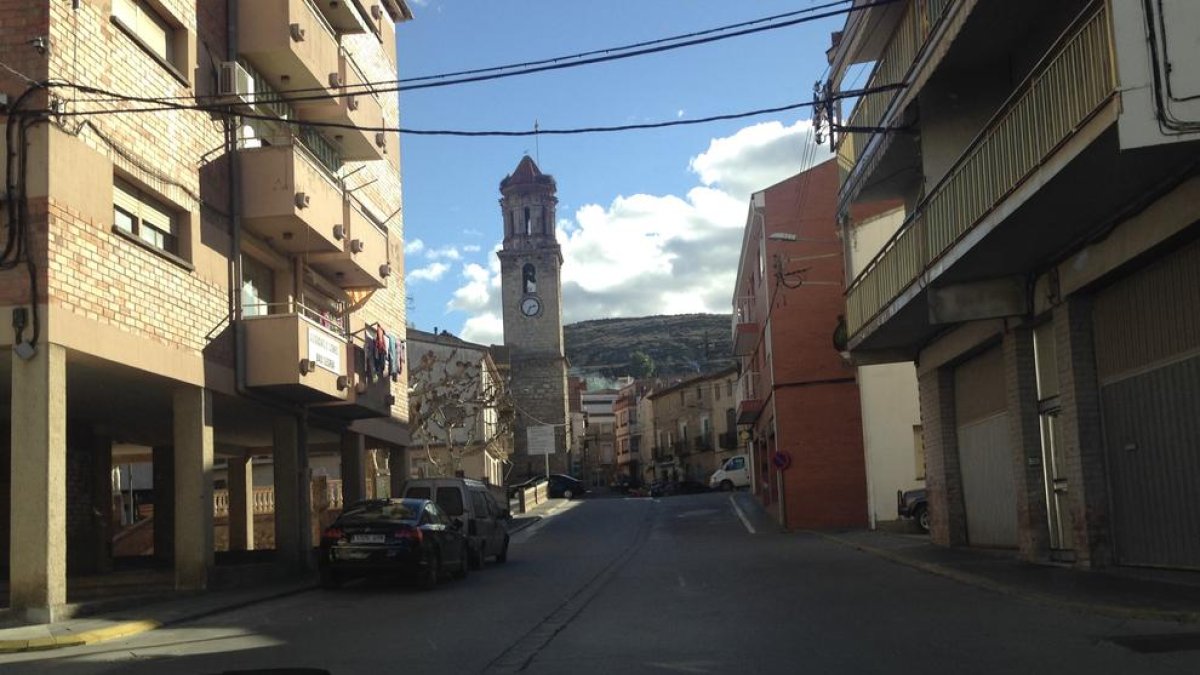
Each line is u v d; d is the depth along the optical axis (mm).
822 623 10844
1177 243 11703
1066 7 13602
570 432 93562
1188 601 10273
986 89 15977
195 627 12398
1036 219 12484
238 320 17828
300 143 19266
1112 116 9641
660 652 9336
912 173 19969
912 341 21250
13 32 13008
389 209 27891
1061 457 15680
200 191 16812
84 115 13539
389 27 28641
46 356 12641
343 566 16453
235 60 18281
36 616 12211
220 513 33781
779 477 33219
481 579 18688
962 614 11086
